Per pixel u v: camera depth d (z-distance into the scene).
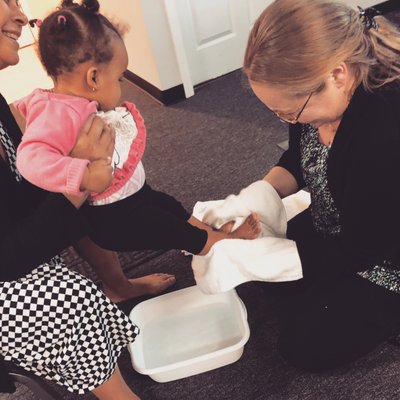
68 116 0.95
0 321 1.00
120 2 2.56
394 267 1.06
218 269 1.16
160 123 2.53
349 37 0.78
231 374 1.35
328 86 0.83
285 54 0.78
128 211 1.16
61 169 0.90
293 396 1.27
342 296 1.16
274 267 1.11
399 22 2.89
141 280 1.61
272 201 1.27
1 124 1.07
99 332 1.08
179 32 2.48
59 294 1.03
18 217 1.04
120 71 1.03
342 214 0.99
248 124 2.36
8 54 0.97
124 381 1.27
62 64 0.97
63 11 0.96
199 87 2.77
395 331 1.18
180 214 1.35
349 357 1.25
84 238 1.37
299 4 0.78
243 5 2.64
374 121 0.85
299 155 1.25
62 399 1.18
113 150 1.00
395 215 0.91
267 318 1.47
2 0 0.92
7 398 1.42
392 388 1.24
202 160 2.19
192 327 1.45
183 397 1.33
